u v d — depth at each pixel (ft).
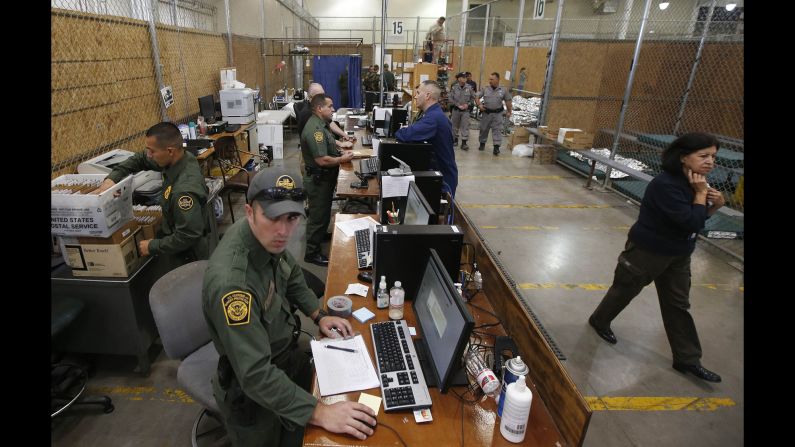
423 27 47.93
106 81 11.03
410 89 28.66
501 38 52.37
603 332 9.78
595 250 14.29
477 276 6.88
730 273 12.98
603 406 7.97
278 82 33.73
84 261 7.41
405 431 4.32
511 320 5.72
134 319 7.89
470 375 5.07
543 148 25.29
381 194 8.98
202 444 6.90
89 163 9.46
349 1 47.19
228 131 17.34
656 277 8.47
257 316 4.40
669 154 7.61
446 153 12.22
